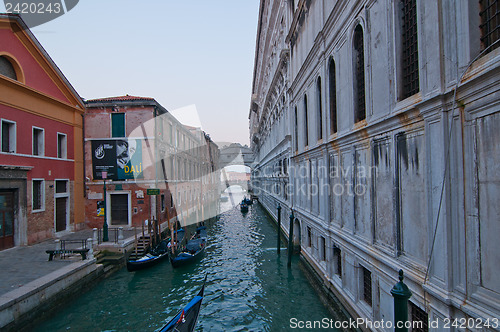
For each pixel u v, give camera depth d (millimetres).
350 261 6988
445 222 3516
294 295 9984
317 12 9344
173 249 14258
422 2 3938
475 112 3148
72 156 17234
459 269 3377
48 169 15117
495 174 2908
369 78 5699
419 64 4043
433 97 3609
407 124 4422
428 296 3936
